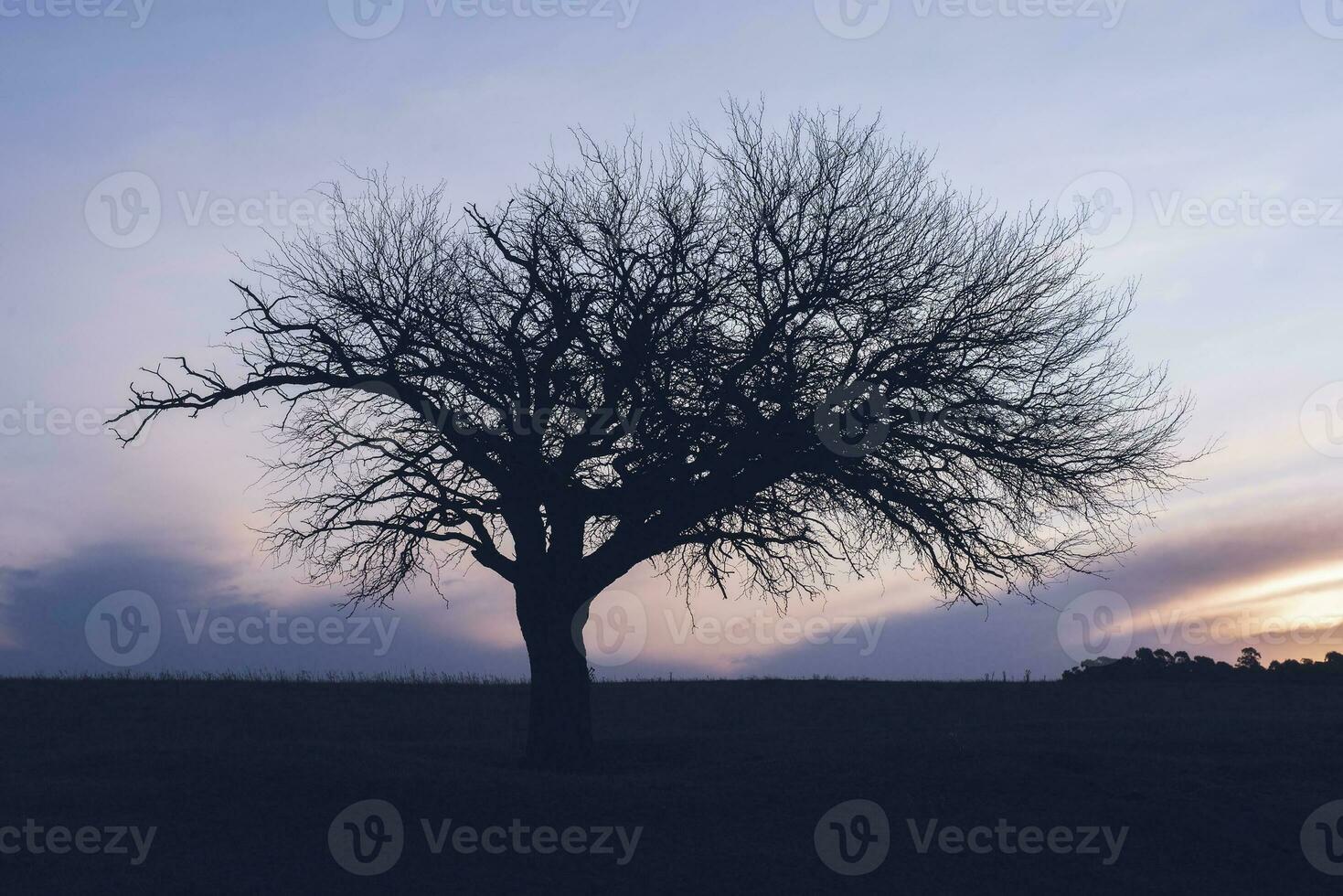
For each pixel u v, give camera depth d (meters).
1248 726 23.58
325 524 20.22
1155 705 33.38
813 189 20.12
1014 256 20.28
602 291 19.67
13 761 19.95
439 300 20.47
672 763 20.61
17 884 12.44
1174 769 17.97
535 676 20.09
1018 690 38.50
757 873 13.45
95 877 12.68
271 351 20.17
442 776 16.91
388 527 20.05
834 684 41.34
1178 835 15.08
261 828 14.52
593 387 19.83
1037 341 19.80
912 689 39.00
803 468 19.34
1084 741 20.81
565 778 17.22
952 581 20.14
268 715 31.94
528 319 20.52
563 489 19.59
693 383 19.14
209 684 38.97
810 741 22.33
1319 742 20.84
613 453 19.61
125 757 18.45
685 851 14.07
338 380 19.66
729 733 25.92
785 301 19.25
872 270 19.81
